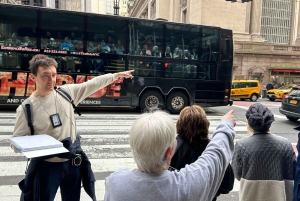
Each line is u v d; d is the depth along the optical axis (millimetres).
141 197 1188
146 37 10750
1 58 9430
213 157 1401
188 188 1227
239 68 29609
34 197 2105
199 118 2131
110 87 10562
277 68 29781
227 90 11773
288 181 2240
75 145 2287
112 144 6148
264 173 2227
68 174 2236
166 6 41406
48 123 2148
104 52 10328
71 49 9977
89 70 10211
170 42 11000
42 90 2166
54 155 2082
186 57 11195
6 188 3721
